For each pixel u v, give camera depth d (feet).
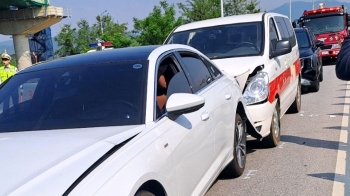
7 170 9.04
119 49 15.30
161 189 10.73
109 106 12.16
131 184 9.25
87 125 11.64
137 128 11.19
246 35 24.59
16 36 164.35
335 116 29.68
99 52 15.29
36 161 9.34
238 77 21.04
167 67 14.38
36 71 14.51
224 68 21.50
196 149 13.03
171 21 113.80
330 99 36.99
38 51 179.63
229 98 17.19
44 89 13.42
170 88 13.79
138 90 12.48
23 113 12.67
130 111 11.93
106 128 11.31
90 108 12.24
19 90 13.67
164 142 11.21
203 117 13.98
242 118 19.07
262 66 21.83
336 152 21.27
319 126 27.02
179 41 25.84
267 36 24.23
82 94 12.77
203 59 17.60
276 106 23.03
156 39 114.11
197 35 25.73
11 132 11.82
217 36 25.13
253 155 21.75
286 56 26.91
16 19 158.92
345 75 10.32
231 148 17.07
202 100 12.06
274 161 20.54
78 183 8.55
